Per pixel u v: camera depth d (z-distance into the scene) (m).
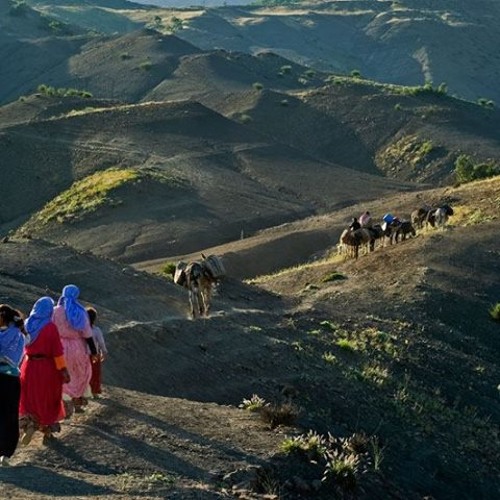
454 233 53.50
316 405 24.20
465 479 22.81
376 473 18.88
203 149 135.12
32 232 101.94
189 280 29.86
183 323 28.59
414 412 26.36
